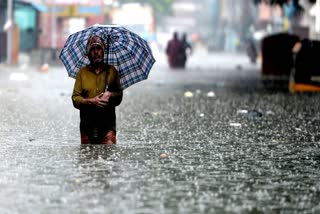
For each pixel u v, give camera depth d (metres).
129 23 133.12
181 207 14.29
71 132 25.77
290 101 41.62
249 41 116.56
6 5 83.94
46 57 81.44
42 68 70.50
